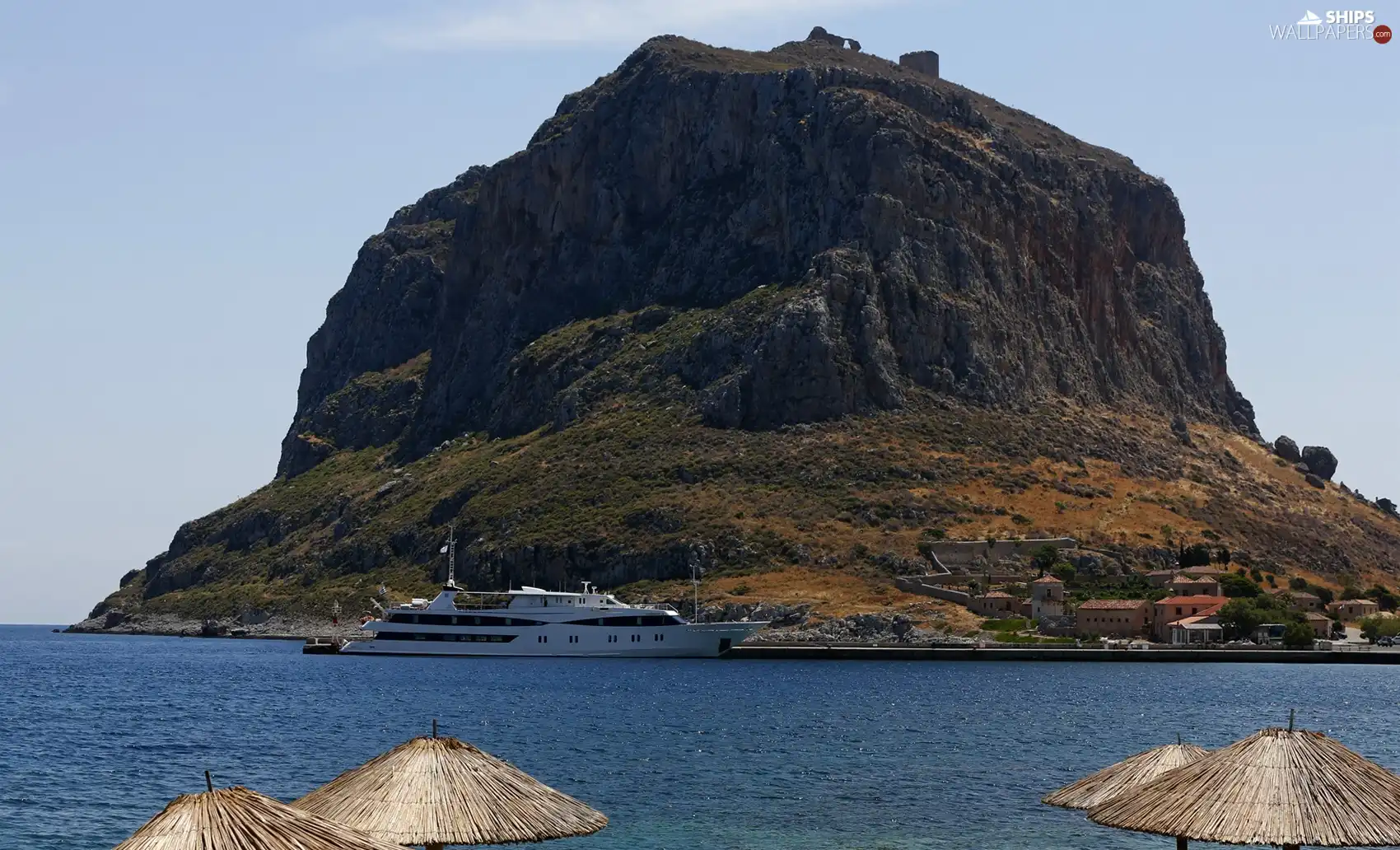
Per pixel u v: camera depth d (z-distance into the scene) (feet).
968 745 338.13
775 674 581.94
